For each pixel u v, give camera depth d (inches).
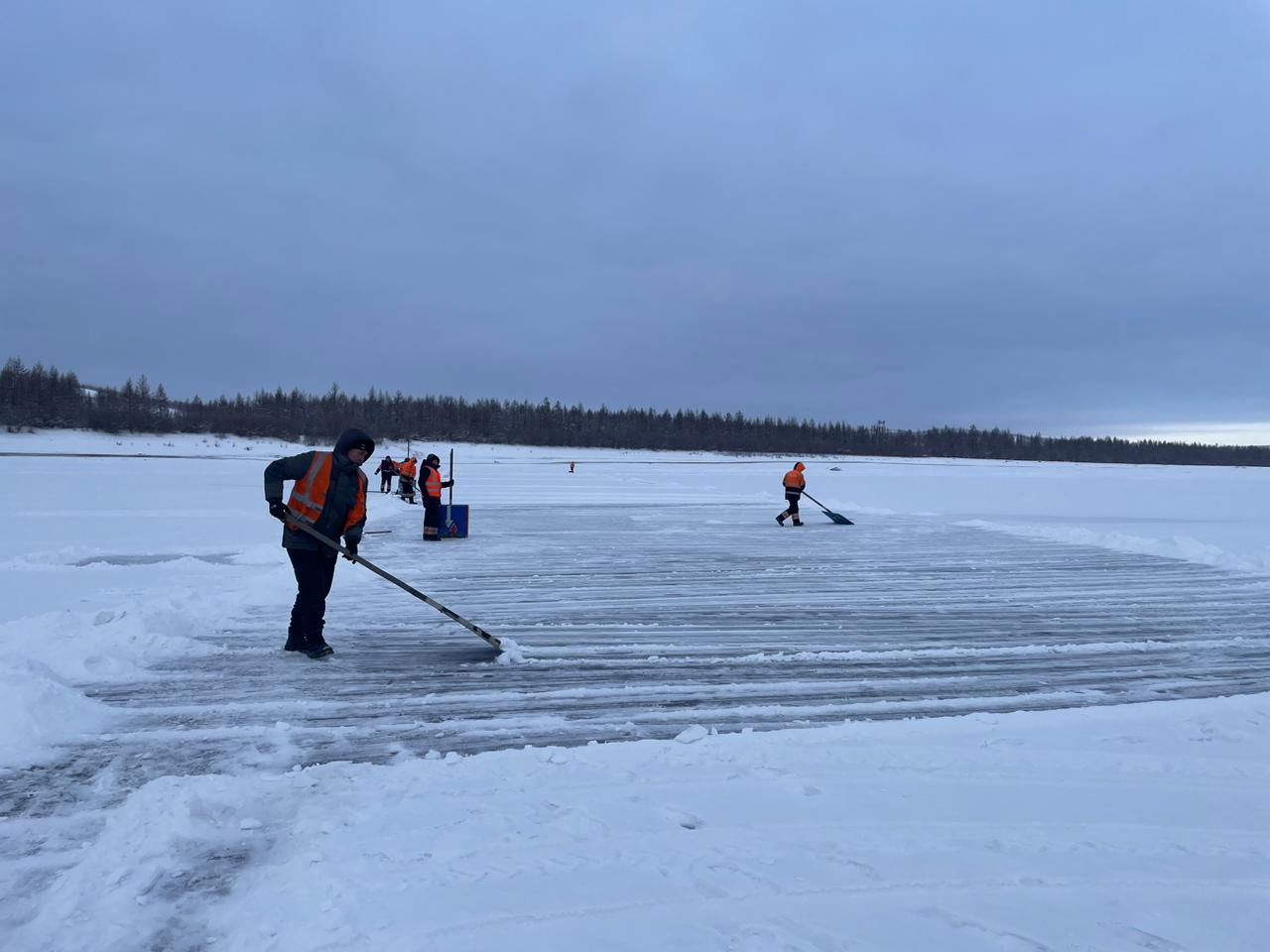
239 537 599.2
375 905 104.2
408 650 259.8
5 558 474.9
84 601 331.0
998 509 1119.6
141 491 1159.0
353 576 409.1
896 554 526.6
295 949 95.0
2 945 98.8
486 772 150.3
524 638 279.3
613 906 104.4
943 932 99.3
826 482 1893.5
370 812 132.0
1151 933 99.3
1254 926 101.0
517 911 103.1
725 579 418.0
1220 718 182.2
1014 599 364.2
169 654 247.1
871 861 116.8
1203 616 326.0
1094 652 263.6
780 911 103.7
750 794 139.6
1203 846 122.3
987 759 156.5
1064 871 114.5
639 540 606.2
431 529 597.0
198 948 98.3
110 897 108.4
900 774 148.7
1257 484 1914.4
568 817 129.6
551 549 547.2
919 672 236.4
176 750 167.6
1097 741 167.3
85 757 163.3
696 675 231.1
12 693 177.6
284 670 231.5
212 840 124.9
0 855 123.5
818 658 252.4
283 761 161.9
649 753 159.5
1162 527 837.2
